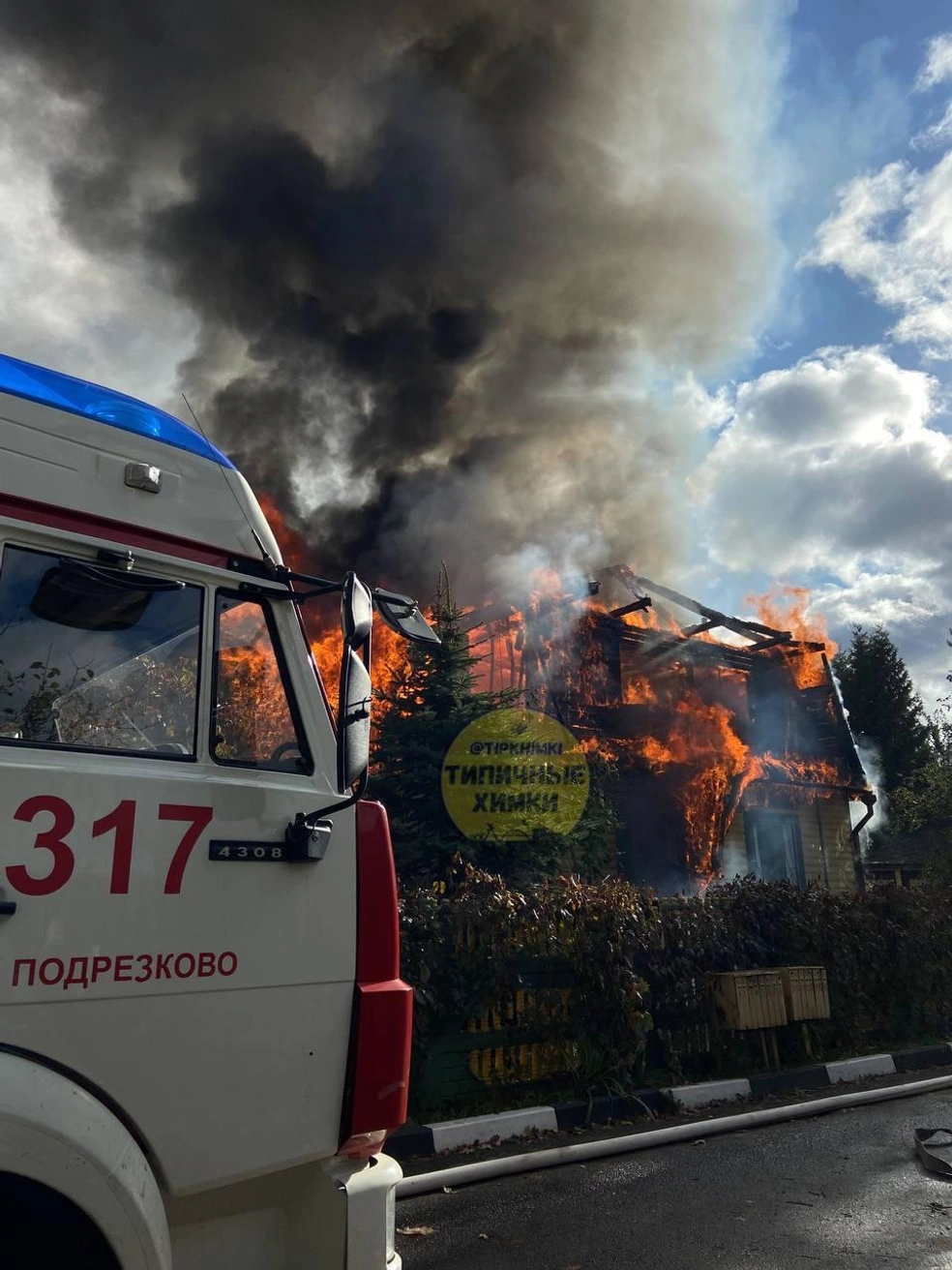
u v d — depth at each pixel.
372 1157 2.45
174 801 2.24
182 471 2.56
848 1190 4.70
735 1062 7.26
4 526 2.22
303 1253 2.29
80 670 2.23
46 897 2.00
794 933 8.00
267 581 2.62
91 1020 2.01
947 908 9.66
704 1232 4.11
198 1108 2.13
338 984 2.42
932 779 13.73
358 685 2.38
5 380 2.34
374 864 2.57
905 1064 8.13
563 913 6.28
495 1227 4.18
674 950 7.08
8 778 2.03
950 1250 3.88
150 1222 1.95
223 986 2.21
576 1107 5.91
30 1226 1.90
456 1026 5.90
